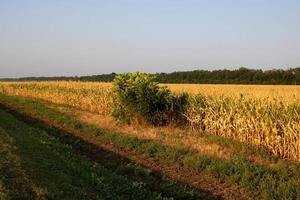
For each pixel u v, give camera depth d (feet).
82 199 34.37
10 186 32.91
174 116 86.89
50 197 32.37
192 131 78.23
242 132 68.28
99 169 48.29
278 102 69.41
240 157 55.16
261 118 64.59
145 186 45.93
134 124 86.43
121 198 38.52
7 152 42.86
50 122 94.63
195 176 50.65
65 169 43.70
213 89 113.70
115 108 88.63
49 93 149.28
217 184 47.57
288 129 59.00
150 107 85.30
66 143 69.26
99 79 326.85
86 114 105.81
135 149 64.13
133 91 85.56
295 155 57.57
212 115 76.33
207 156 56.59
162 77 308.81
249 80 263.29
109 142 70.74
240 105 72.90
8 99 146.10
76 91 133.90
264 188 44.01
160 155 59.77
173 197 43.11
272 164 53.72
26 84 181.57
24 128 70.64
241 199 42.70
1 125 66.03
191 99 84.74
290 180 45.29
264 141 63.98
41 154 47.98
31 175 36.42
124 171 52.06
